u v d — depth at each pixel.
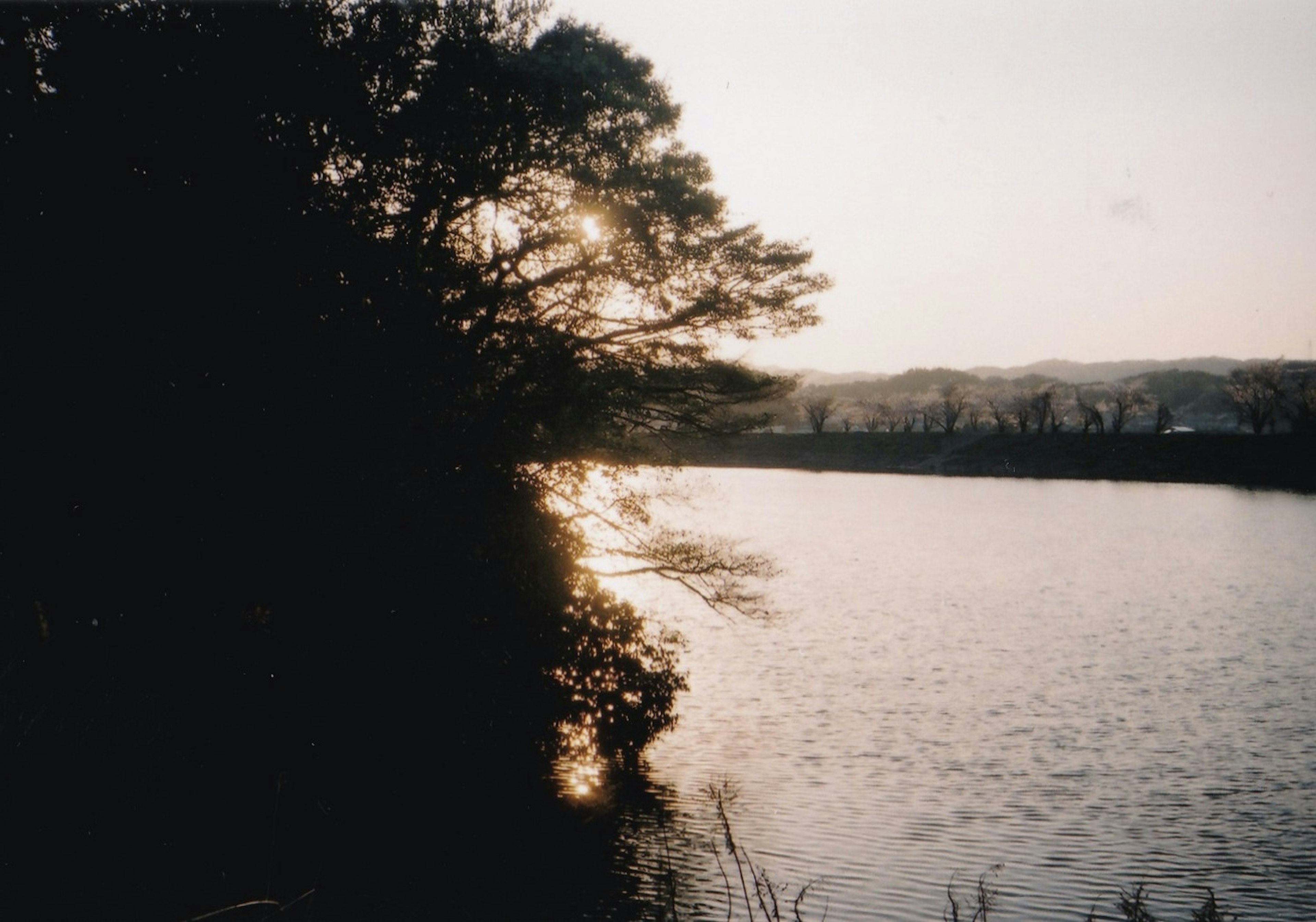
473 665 20.50
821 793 26.88
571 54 21.86
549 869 18.12
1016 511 124.69
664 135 23.84
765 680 41.28
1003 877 21.39
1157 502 138.00
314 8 19.39
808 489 154.12
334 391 18.06
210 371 17.44
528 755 21.44
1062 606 64.19
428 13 20.61
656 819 22.34
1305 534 103.88
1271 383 175.00
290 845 15.59
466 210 21.56
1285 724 36.91
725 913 17.58
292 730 18.16
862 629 53.81
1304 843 24.61
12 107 16.92
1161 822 26.16
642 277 22.53
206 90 17.88
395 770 19.05
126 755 14.93
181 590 17.88
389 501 18.81
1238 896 21.34
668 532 26.11
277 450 17.69
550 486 23.50
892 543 92.44
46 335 15.87
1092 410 190.38
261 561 18.11
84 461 16.50
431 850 17.12
